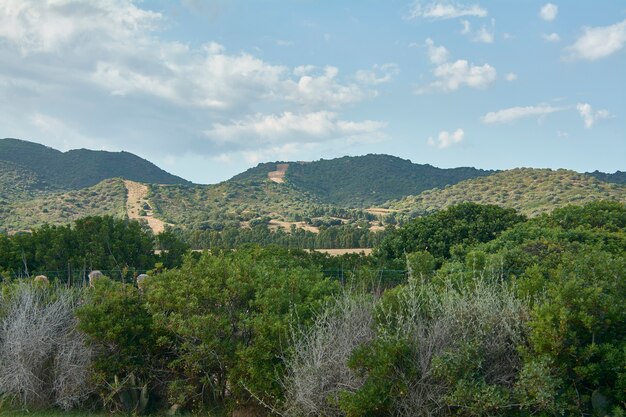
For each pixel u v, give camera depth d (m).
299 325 6.89
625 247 12.45
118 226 15.52
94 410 7.65
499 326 6.18
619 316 5.50
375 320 6.57
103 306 7.77
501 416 5.46
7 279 9.83
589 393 5.62
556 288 6.02
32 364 7.72
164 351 7.86
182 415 7.41
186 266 8.28
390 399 5.77
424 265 10.68
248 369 6.84
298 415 6.24
